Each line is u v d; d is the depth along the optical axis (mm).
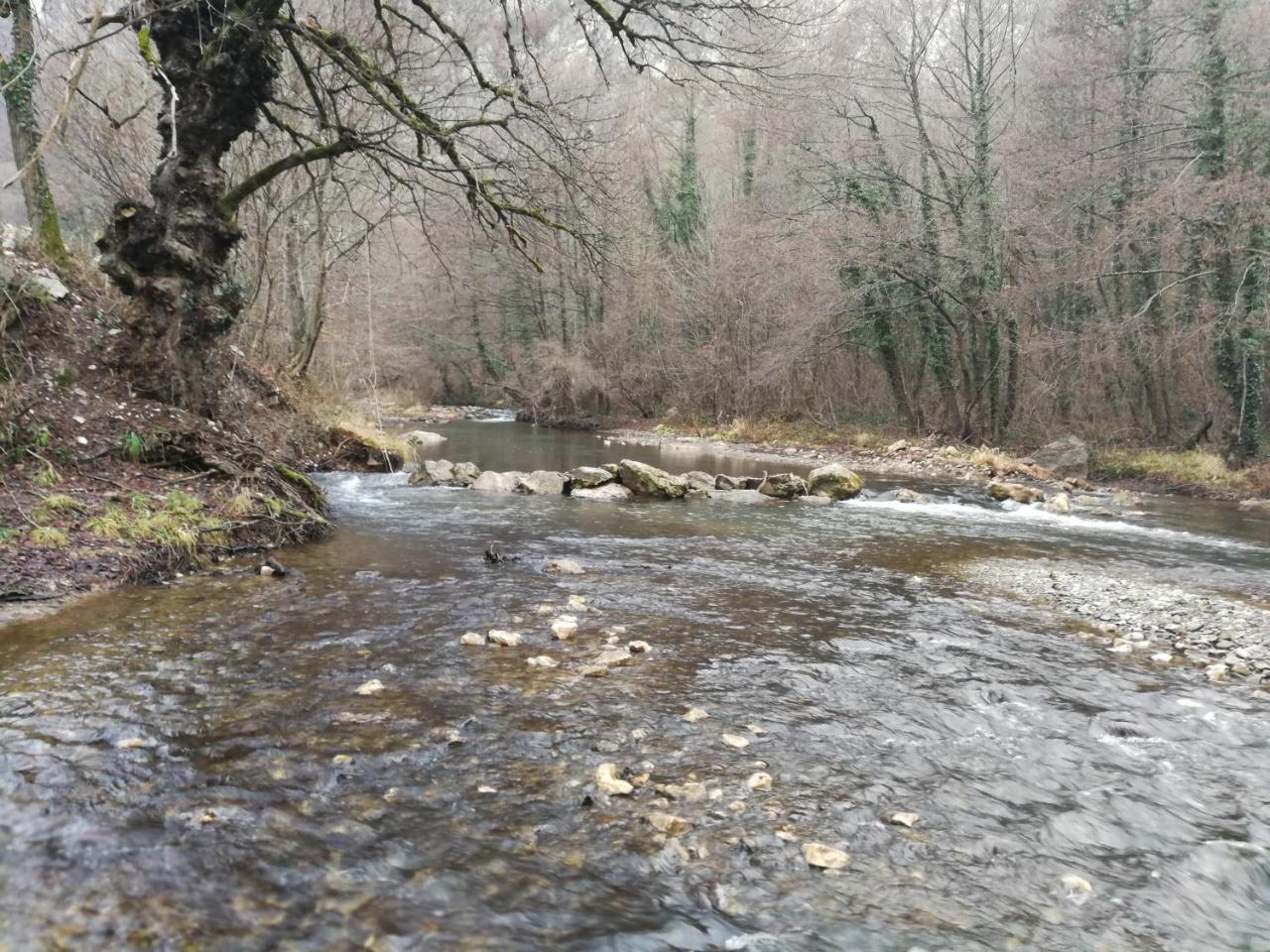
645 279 32250
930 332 28047
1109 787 4266
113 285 12500
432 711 4652
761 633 6695
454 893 2992
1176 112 20984
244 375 16172
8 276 9695
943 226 24703
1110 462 21250
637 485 15586
